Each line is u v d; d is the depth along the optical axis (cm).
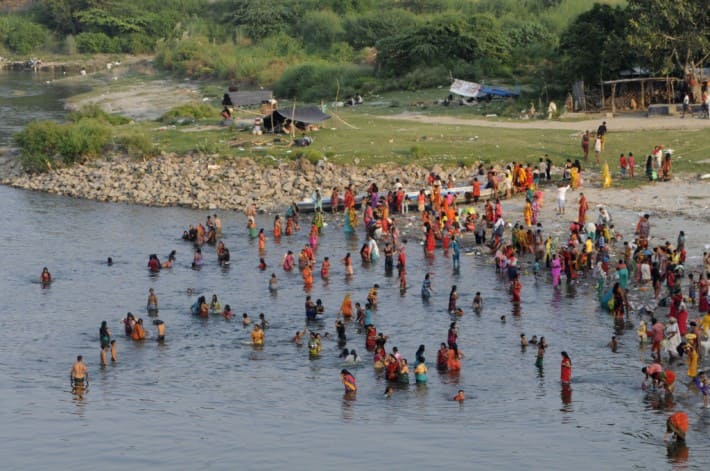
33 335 5294
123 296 5875
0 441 4031
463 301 5622
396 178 8219
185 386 4594
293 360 4897
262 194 8156
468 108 11262
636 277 5772
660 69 9919
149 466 3772
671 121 9494
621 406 4241
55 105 14150
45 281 6144
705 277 5441
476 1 17412
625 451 3806
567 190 7619
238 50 17438
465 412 4222
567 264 5834
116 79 17312
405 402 4359
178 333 5291
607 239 6194
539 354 4681
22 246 6962
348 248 6750
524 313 5394
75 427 4153
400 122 10438
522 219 7012
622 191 7525
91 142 9525
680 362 4688
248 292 5891
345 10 18175
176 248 6875
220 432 4062
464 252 6556
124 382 4669
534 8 16588
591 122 9744
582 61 10575
